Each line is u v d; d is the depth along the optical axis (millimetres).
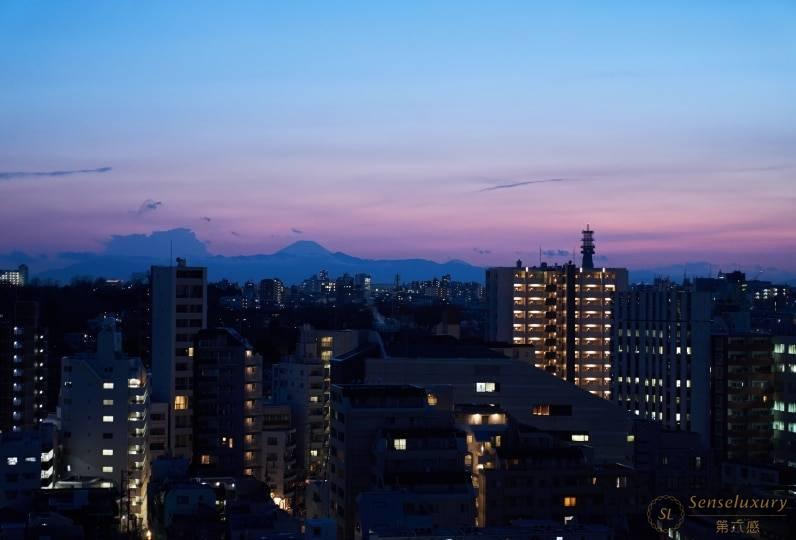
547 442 190375
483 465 185250
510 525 162000
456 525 160250
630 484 184375
